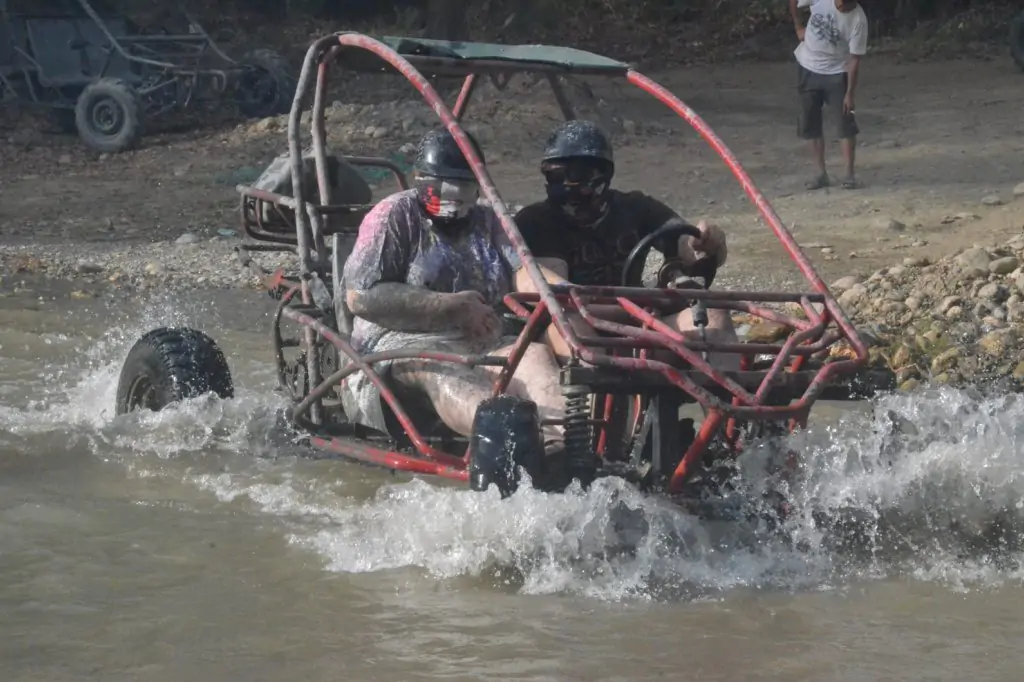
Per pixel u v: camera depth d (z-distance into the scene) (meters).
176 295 13.24
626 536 6.46
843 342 10.95
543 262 7.43
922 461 7.26
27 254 14.90
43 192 18.55
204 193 18.42
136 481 7.93
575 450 6.48
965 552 6.74
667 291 6.71
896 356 10.61
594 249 7.64
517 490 6.40
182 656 5.57
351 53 8.07
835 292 12.45
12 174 19.88
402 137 20.86
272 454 8.30
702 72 29.25
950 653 5.62
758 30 33.66
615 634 5.79
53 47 23.12
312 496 7.67
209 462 8.29
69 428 8.97
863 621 5.95
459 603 6.11
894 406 7.46
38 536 6.99
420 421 7.52
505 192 17.41
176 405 8.62
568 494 6.41
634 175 18.50
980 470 7.23
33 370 10.62
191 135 22.55
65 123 23.09
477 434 6.47
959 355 10.55
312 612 6.02
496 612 6.01
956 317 11.43
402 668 5.44
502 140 20.34
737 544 6.60
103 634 5.79
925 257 13.03
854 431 7.75
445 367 7.12
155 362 8.82
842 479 7.08
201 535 7.01
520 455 6.41
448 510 6.57
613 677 5.36
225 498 7.63
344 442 7.66
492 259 7.44
